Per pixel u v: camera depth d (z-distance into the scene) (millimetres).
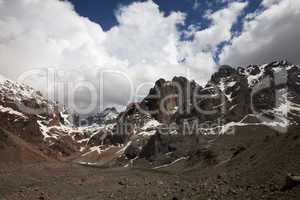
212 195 37438
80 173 91438
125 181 67125
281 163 40000
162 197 42250
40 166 94188
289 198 30234
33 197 54125
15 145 137625
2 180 70938
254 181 39125
